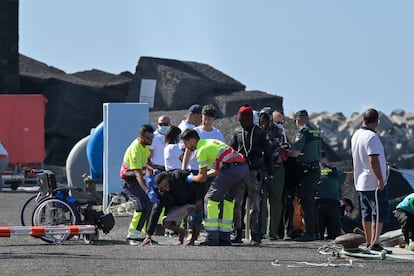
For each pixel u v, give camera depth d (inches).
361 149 1658.5
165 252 1643.7
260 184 1854.1
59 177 4653.1
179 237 1841.8
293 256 1604.3
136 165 1834.4
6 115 4328.3
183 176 1811.0
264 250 1694.1
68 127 5984.3
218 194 1788.9
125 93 6304.1
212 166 1785.2
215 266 1451.8
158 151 2080.5
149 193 1814.7
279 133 2023.9
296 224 2063.2
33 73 6407.5
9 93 6018.7
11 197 3420.3
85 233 1806.1
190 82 5772.6
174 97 5777.6
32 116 4365.2
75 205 1865.2
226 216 1807.3
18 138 4347.9
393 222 2935.5
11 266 1432.1
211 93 5812.0
